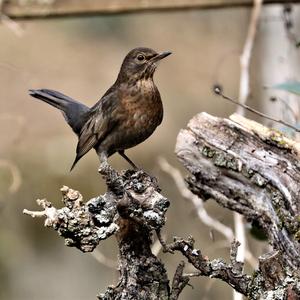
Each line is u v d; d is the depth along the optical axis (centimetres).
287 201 757
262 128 791
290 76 1167
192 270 1083
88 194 1731
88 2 1230
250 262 965
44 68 1953
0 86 1859
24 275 1633
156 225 713
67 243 698
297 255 732
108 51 2034
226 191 807
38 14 1240
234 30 1964
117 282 765
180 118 1923
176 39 2066
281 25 1245
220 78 1956
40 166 1741
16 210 1647
